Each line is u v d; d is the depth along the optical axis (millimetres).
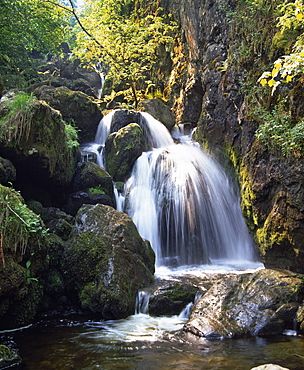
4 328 4844
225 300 4941
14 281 4660
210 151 9609
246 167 7512
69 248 6070
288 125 6070
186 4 11859
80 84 16672
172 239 8422
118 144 9555
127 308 5270
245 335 4379
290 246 6293
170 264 7801
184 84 12008
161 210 8609
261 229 6992
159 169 9195
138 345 4223
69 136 8828
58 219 6977
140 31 12898
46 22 13719
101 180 8508
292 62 4121
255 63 7500
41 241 5379
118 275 5520
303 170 5750
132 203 8773
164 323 5012
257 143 7023
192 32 11414
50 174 7320
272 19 7195
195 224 8422
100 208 6551
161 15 13656
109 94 15977
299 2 4645
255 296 4898
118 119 10602
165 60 13617
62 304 5801
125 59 13156
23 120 6570
